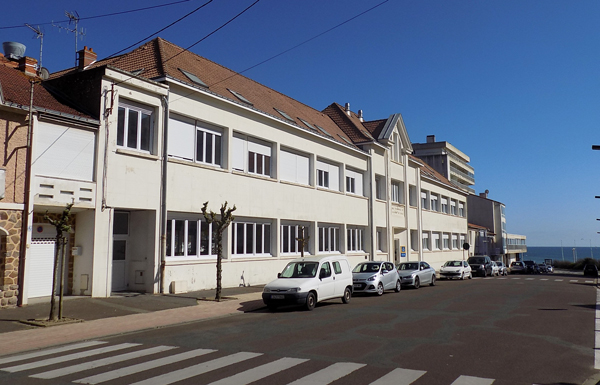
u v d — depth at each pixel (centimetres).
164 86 1727
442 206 4947
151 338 1012
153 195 1681
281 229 2412
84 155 1489
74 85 1596
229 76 2486
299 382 660
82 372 725
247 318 1311
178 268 1764
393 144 3716
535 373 716
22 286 1323
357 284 1992
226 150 2025
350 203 3045
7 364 789
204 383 657
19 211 1323
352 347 895
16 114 1326
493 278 3931
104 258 1523
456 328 1115
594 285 3062
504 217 7875
